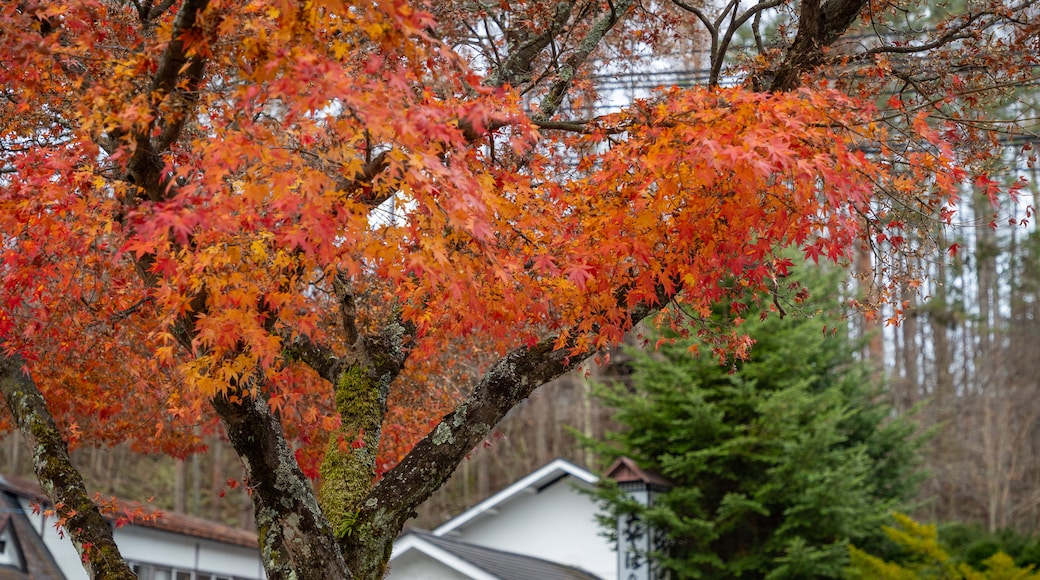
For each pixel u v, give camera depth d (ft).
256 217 13.06
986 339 112.47
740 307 18.34
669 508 51.57
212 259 13.57
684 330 18.81
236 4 13.71
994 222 17.29
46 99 17.71
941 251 17.89
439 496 108.47
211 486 109.19
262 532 16.26
